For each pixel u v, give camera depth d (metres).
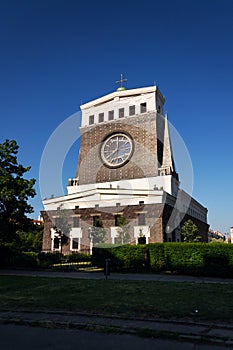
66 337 7.31
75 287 14.31
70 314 9.43
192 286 14.43
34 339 7.14
